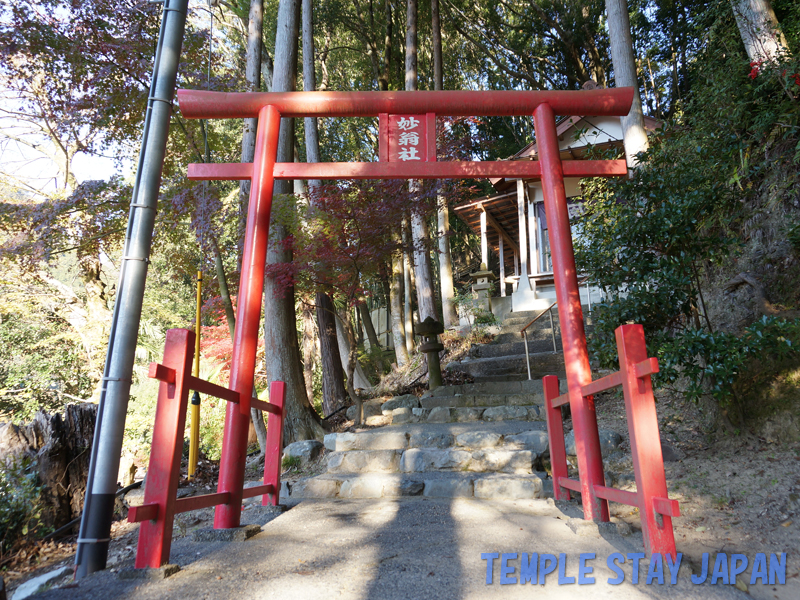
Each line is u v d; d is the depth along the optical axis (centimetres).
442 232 1233
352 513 369
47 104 666
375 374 1391
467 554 256
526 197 1173
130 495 456
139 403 1031
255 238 384
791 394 383
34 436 395
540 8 1581
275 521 352
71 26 539
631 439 238
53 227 566
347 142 1573
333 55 1565
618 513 359
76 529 393
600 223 460
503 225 1448
